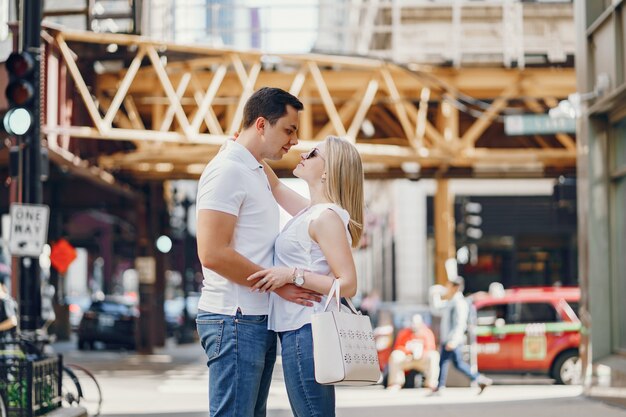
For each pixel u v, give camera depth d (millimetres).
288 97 5594
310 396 5426
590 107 16875
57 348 38156
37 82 13539
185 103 26703
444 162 26953
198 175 30266
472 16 27094
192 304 49719
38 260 13672
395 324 21172
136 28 22406
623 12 15586
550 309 20859
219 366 5426
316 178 5695
